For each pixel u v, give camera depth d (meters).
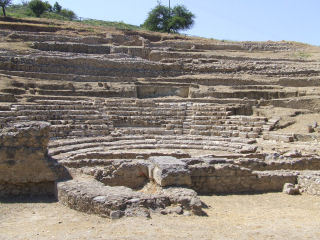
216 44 66.19
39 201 14.41
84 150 23.80
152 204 12.10
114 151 23.80
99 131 28.11
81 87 37.59
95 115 29.83
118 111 31.77
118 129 29.70
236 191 17.09
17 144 15.05
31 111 26.48
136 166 16.88
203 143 27.94
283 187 17.48
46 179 15.25
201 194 16.55
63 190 13.80
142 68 46.53
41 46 48.94
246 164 19.06
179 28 87.38
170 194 13.22
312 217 12.91
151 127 31.64
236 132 30.75
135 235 9.32
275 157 21.70
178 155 22.61
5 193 14.92
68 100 32.75
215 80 45.09
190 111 33.94
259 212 13.78
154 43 62.47
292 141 29.02
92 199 12.31
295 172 18.05
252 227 10.85
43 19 69.94
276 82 45.72
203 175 16.75
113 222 11.01
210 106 34.94
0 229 11.05
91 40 57.19
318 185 16.62
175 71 48.12
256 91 40.84
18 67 39.06
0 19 62.09
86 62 43.12
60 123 27.27
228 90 42.19
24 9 97.56
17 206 13.68
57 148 23.33
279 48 68.94
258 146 27.16
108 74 43.84
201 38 76.12
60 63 41.72
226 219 12.19
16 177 14.98
